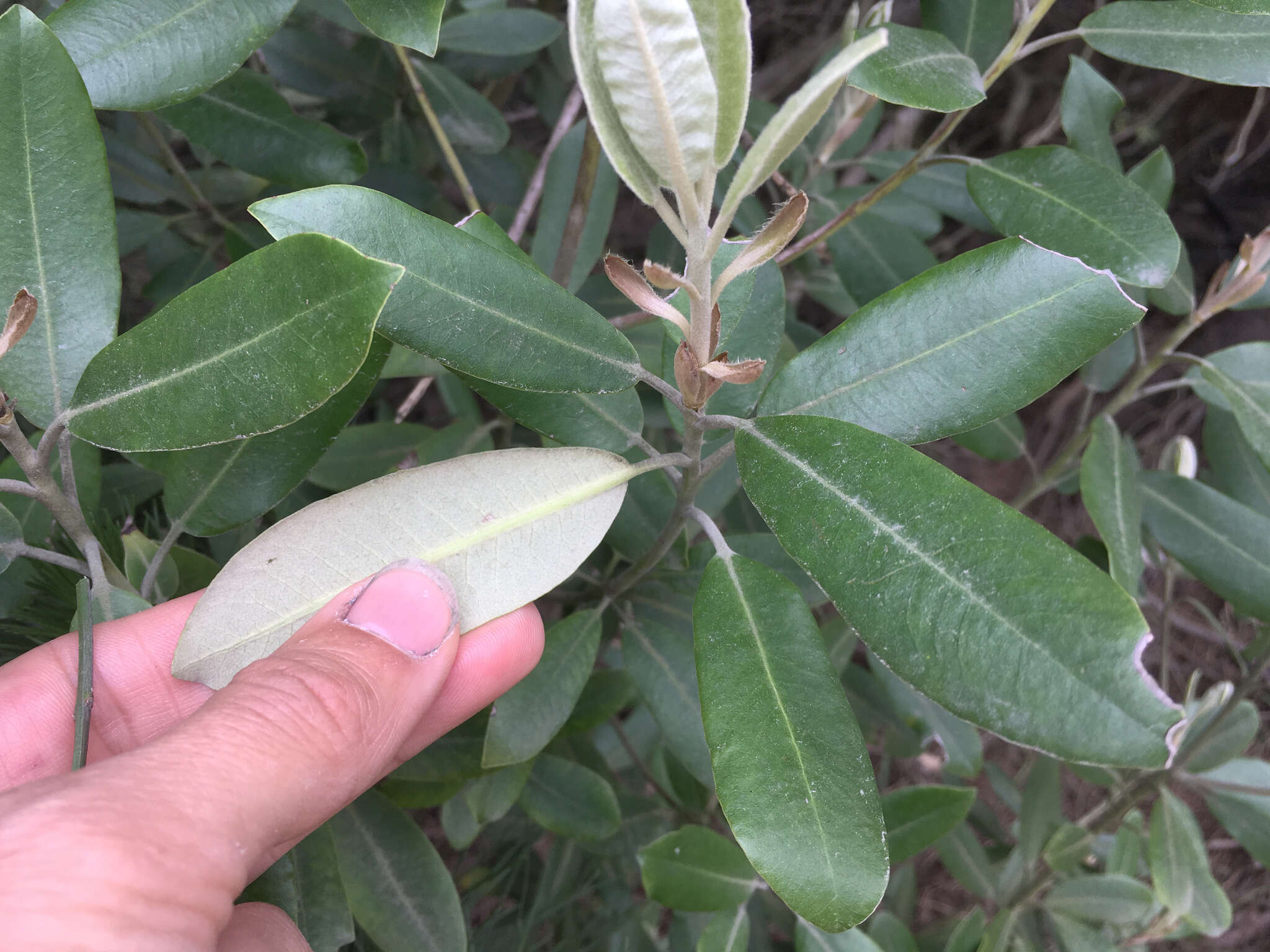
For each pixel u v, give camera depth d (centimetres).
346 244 12
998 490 55
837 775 13
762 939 28
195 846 13
